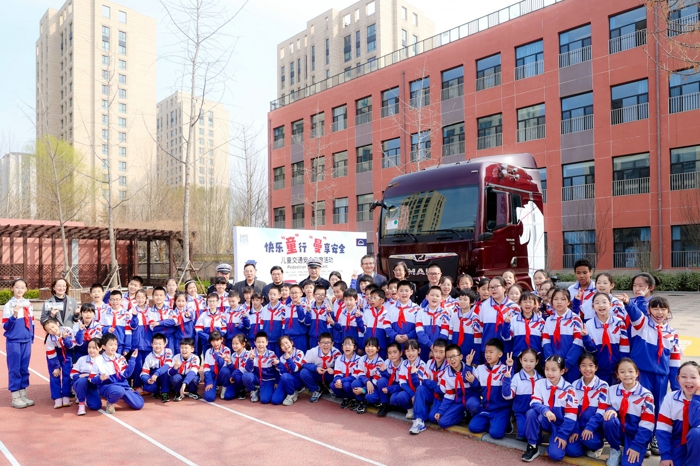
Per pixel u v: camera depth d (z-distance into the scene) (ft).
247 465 15.78
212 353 24.40
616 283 65.82
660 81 65.77
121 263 89.56
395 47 166.30
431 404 19.79
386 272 30.83
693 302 53.88
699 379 13.37
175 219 122.72
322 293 25.29
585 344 17.43
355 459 16.15
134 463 16.06
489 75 82.99
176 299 26.16
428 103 91.40
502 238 29.01
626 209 69.00
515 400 17.31
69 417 21.13
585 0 72.23
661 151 66.08
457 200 28.30
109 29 175.63
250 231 35.86
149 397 24.56
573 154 73.56
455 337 21.27
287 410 22.07
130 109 179.63
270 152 124.36
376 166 99.66
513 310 19.66
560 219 74.90
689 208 63.16
